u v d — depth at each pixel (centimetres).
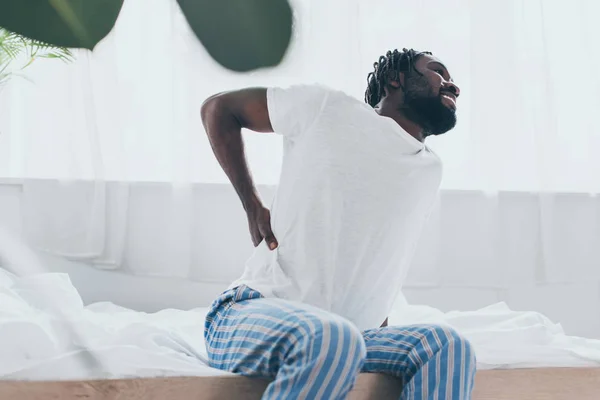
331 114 119
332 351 91
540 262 263
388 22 257
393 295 128
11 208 232
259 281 117
